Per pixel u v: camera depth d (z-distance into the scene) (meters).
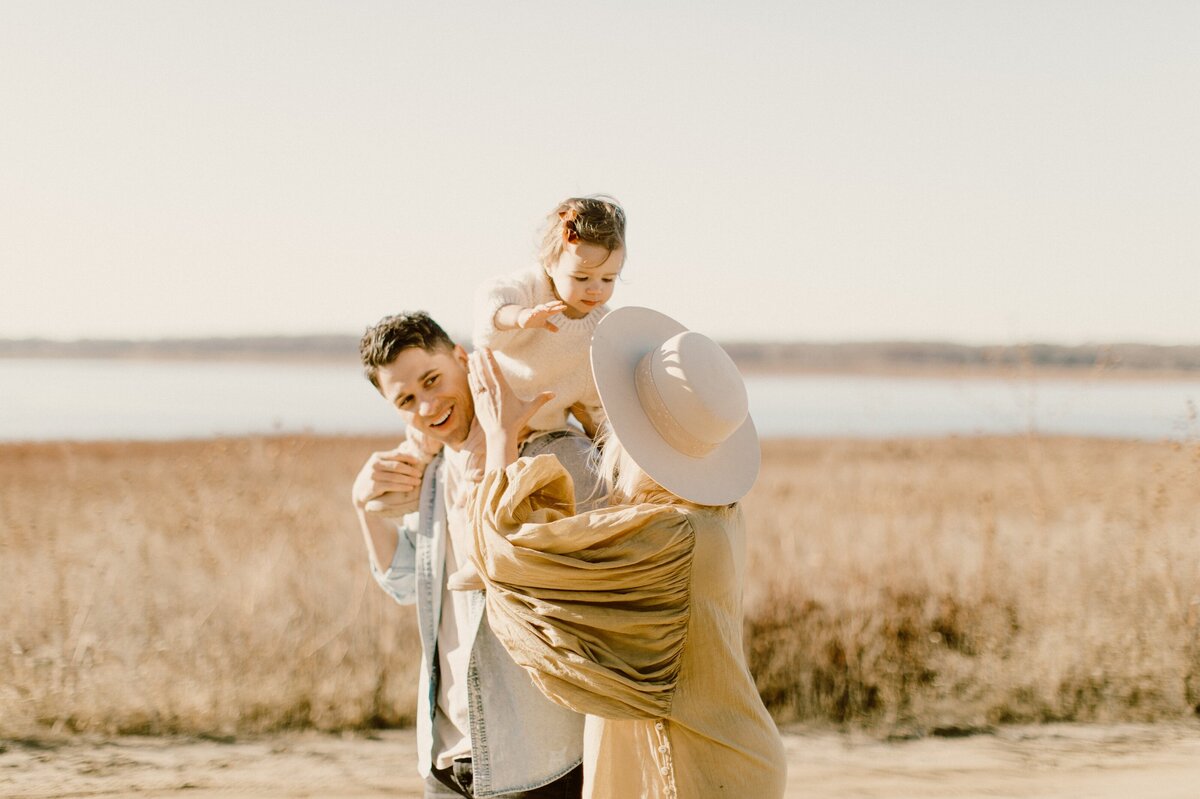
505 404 2.81
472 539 2.49
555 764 2.90
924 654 6.98
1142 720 6.49
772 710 6.58
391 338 3.07
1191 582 7.20
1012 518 8.86
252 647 6.72
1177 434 7.77
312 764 5.75
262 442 9.77
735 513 2.62
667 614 2.35
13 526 8.60
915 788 5.44
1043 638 7.07
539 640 2.34
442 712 3.14
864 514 9.46
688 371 2.56
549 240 3.24
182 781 5.43
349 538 8.68
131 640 6.80
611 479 2.77
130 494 9.32
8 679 6.36
